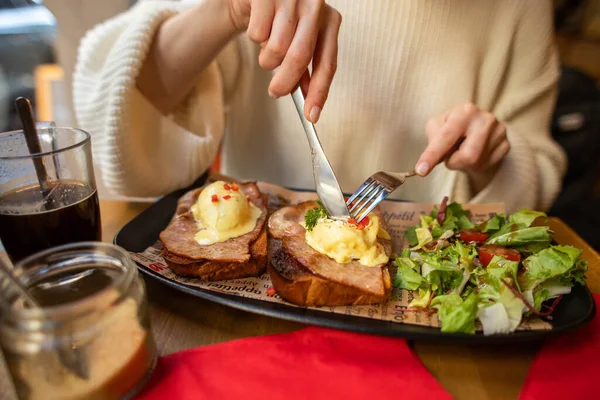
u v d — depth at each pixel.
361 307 0.36
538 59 0.61
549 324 0.33
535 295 0.35
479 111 0.50
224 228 0.41
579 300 0.35
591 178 1.14
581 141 1.11
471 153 0.47
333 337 0.34
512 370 0.32
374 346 0.33
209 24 0.48
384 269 0.39
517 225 0.44
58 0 0.83
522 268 0.38
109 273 0.29
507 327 0.32
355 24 0.57
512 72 0.63
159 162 0.54
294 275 0.35
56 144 0.38
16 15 0.86
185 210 0.46
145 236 0.43
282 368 0.31
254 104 0.66
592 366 0.32
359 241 0.39
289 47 0.37
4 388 0.28
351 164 0.65
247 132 0.68
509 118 0.63
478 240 0.43
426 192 0.65
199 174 0.56
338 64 0.59
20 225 0.33
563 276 0.36
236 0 0.46
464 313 0.32
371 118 0.61
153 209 0.47
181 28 0.50
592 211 1.07
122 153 0.50
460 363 0.32
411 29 0.56
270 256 0.40
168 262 0.38
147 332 0.29
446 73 0.59
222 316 0.36
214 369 0.31
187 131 0.55
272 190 0.52
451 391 0.30
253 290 0.37
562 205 1.10
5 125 0.90
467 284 0.38
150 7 0.52
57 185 0.35
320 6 0.36
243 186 0.51
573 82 1.14
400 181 0.42
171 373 0.30
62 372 0.25
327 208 0.40
